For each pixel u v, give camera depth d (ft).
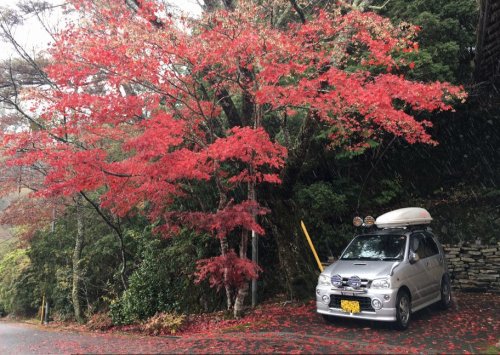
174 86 28.86
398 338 20.66
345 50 29.25
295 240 33.99
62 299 51.44
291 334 22.43
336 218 40.86
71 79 26.21
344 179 42.42
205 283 35.94
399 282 22.52
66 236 52.54
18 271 62.23
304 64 27.14
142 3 27.17
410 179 44.57
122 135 31.89
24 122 45.91
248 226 25.76
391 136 42.50
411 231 26.66
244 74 30.35
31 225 51.42
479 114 41.29
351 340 20.52
